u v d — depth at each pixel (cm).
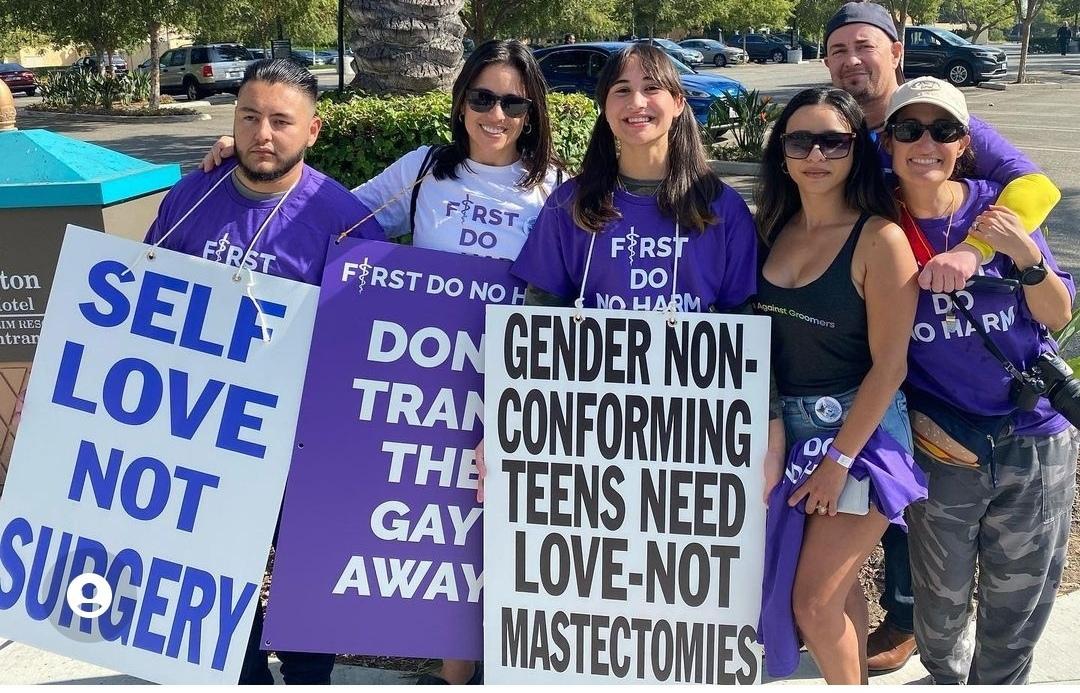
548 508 261
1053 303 239
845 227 240
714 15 4191
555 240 261
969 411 249
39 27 2281
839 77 317
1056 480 251
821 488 240
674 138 251
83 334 272
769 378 251
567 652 264
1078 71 3256
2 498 273
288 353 273
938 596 264
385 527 275
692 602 258
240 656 272
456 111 289
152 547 272
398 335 273
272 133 262
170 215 283
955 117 232
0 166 352
